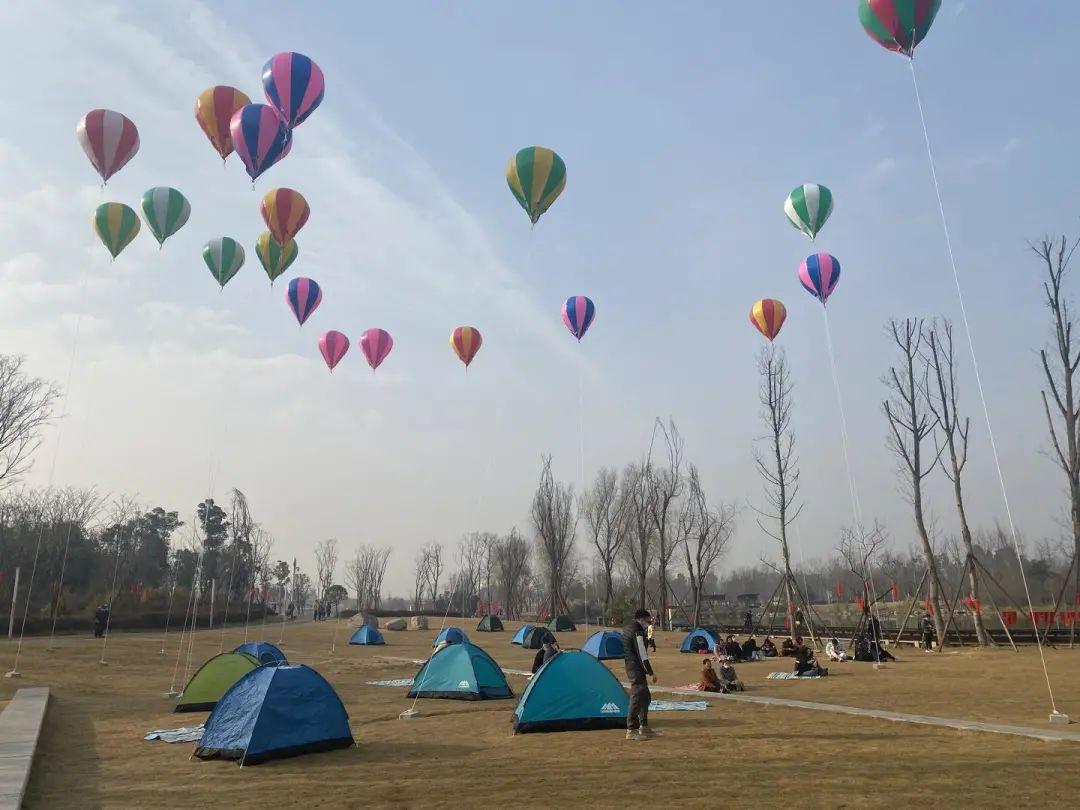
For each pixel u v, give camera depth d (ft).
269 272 97.04
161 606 194.80
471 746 41.57
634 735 41.65
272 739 38.29
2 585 161.17
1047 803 26.94
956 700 56.18
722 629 173.58
